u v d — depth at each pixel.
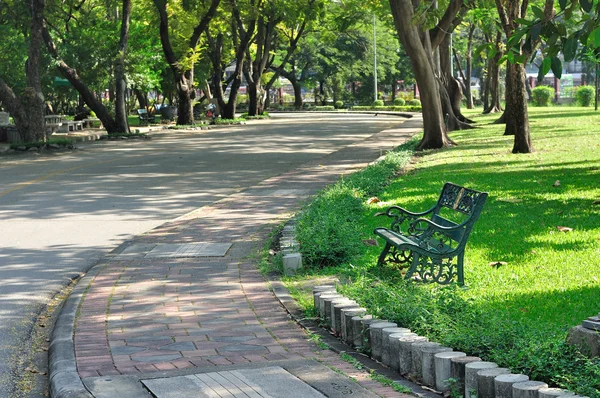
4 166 25.47
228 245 11.62
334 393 5.27
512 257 9.49
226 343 6.84
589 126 33.59
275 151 29.48
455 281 8.56
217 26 56.72
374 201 14.31
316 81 93.62
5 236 13.06
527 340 5.64
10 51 37.56
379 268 9.27
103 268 10.38
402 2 25.45
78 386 5.58
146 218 14.71
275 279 9.41
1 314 8.38
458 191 9.09
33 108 32.78
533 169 18.39
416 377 5.72
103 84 43.34
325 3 56.50
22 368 6.64
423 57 26.12
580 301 7.47
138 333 7.22
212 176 21.45
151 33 51.50
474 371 5.14
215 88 60.06
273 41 68.94
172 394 5.28
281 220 13.71
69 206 16.34
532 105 70.12
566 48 7.71
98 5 52.12
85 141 37.50
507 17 23.16
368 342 6.50
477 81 124.19
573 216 12.02
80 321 7.72
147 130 45.81
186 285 9.20
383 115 70.62
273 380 5.56
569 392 4.63
